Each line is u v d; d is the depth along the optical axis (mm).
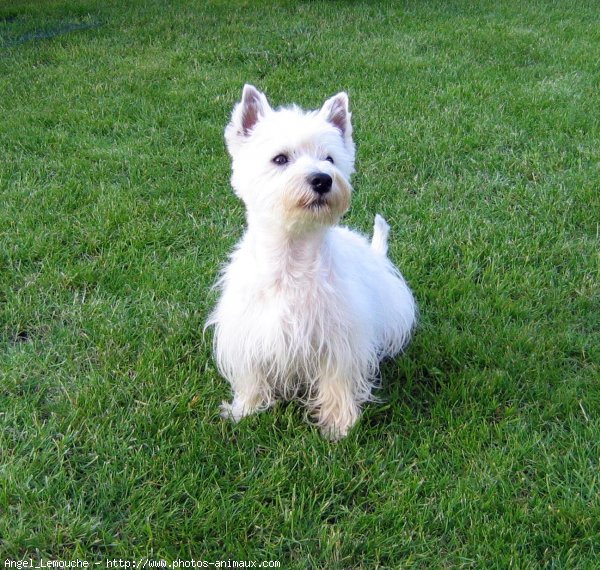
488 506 852
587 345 1084
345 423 983
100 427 943
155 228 1357
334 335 939
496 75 2139
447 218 1389
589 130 1735
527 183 1518
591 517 835
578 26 2701
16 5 3254
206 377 1042
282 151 913
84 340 1104
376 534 831
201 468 901
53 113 1884
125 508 862
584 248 1309
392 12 2891
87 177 1542
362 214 1411
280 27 2682
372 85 2066
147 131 1774
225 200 1463
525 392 1000
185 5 3088
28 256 1269
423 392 1012
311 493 871
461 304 1165
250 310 949
